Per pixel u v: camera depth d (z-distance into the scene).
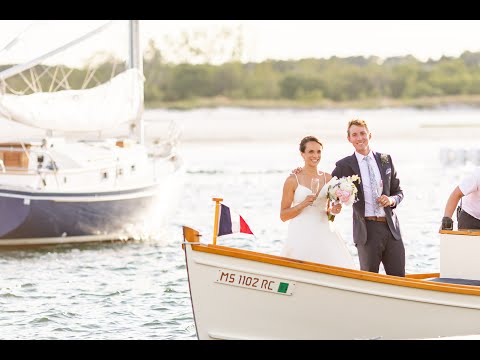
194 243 12.48
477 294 13.04
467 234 13.50
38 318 16.61
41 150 23.92
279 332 12.83
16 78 71.38
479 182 13.54
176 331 15.66
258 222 28.30
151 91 102.06
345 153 53.25
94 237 24.53
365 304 12.87
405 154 54.22
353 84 106.31
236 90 104.38
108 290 18.80
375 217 13.45
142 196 24.64
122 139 26.30
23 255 22.91
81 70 73.19
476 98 106.94
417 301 12.95
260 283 12.64
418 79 107.12
